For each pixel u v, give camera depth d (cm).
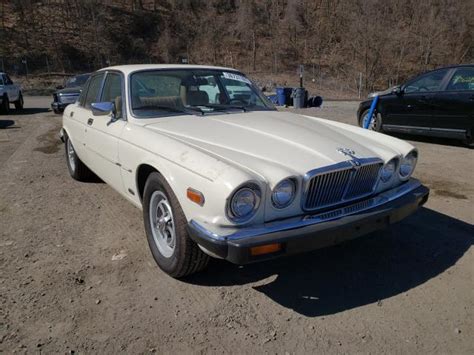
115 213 462
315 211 296
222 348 254
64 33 4366
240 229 267
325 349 254
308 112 1616
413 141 914
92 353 248
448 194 536
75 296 303
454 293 312
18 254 364
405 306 297
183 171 288
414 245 389
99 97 470
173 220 308
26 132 1075
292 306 296
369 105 986
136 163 349
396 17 4791
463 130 794
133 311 287
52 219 445
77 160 557
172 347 254
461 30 4644
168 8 5109
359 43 4388
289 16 5009
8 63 3825
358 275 337
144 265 347
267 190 271
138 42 4459
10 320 275
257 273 339
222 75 453
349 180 306
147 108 391
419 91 869
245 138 330
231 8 5312
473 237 407
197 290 314
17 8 4534
